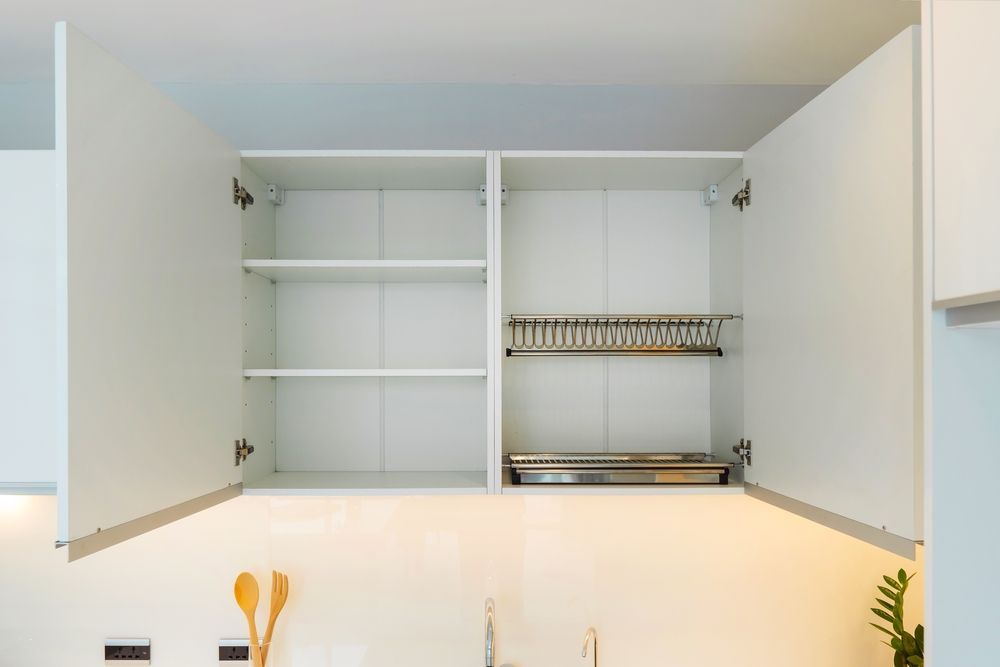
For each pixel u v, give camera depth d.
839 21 1.64
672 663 1.91
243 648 1.89
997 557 0.96
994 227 0.85
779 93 2.02
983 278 0.87
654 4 1.57
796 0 1.55
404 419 1.97
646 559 1.92
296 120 2.00
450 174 1.85
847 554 1.94
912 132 1.06
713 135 2.02
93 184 1.09
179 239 1.36
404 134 2.00
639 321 1.89
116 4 1.55
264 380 1.87
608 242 2.00
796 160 1.43
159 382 1.28
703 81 1.99
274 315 1.97
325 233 1.99
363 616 1.89
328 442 1.96
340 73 1.93
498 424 1.68
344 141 2.00
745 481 1.68
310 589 1.90
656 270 2.01
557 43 1.76
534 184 1.94
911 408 1.06
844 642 1.93
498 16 1.61
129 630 1.89
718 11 1.59
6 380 1.39
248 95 2.00
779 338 1.50
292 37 1.72
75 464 1.03
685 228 2.02
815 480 1.35
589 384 1.98
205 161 1.48
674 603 1.92
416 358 1.98
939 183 0.95
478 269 1.76
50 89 1.99
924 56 0.98
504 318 1.91
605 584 1.91
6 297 1.40
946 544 0.96
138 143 1.21
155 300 1.27
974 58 0.88
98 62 1.10
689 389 1.98
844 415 1.25
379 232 2.00
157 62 1.85
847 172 1.24
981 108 0.87
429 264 1.69
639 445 1.97
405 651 1.89
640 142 2.02
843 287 1.25
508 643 1.89
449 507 1.91
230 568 1.90
